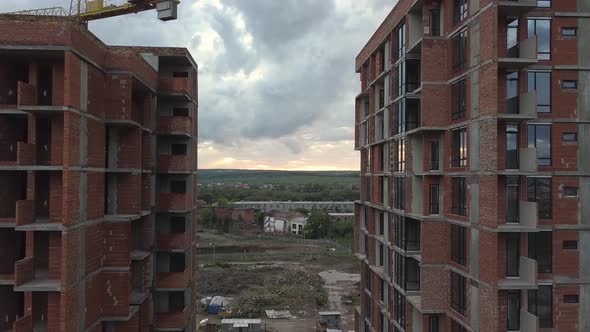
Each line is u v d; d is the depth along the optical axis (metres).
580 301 22.31
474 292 22.72
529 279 20.89
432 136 26.84
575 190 22.61
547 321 22.22
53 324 19.62
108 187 24.83
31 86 20.08
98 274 23.06
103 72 23.30
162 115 33.47
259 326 55.38
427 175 26.78
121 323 25.27
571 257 22.38
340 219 151.38
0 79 20.64
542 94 22.50
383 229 36.22
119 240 24.00
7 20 19.31
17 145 20.28
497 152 21.16
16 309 21.62
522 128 22.12
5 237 20.86
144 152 28.78
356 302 71.06
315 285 81.06
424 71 26.08
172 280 31.31
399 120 30.31
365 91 40.41
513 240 21.86
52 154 20.45
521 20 22.27
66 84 19.42
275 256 109.81
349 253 112.38
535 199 22.39
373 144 36.81
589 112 22.56
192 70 34.44
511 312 21.62
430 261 26.28
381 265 37.03
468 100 23.28
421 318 28.14
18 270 19.28
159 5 45.34
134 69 24.59
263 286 80.56
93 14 49.12
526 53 21.44
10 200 21.02
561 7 22.47
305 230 139.00
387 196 34.31
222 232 142.88
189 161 32.38
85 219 21.38
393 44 32.09
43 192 21.48
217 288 78.44
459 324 24.64
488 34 21.23
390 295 33.38
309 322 61.31
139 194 25.19
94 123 22.22
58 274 20.08
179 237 31.28
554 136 22.47
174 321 31.17
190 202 33.16
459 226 24.53
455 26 25.00
